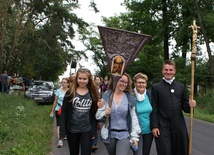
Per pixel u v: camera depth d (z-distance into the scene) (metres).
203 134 11.93
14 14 26.58
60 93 9.17
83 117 5.32
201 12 28.38
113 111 5.08
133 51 5.07
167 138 5.20
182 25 28.91
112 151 5.11
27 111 14.15
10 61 35.28
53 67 49.06
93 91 5.43
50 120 13.04
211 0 28.75
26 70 45.19
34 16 33.53
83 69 5.41
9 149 6.89
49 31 33.03
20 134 8.69
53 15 32.69
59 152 8.06
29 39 32.91
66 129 5.38
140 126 5.19
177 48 32.03
